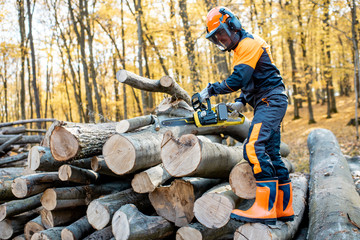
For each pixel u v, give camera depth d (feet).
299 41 51.29
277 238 7.13
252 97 7.82
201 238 7.18
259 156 6.92
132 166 7.61
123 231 7.36
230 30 7.34
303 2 41.78
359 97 61.67
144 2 35.91
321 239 7.32
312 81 49.29
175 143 7.04
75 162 9.19
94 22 50.24
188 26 30.99
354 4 28.63
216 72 32.86
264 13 40.42
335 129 45.32
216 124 7.64
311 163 15.97
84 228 8.68
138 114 46.29
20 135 17.04
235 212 6.75
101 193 9.81
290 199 7.96
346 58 46.16
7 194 10.34
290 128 55.67
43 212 9.07
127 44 47.24
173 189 8.07
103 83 58.80
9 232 9.82
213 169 7.76
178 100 11.36
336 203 8.99
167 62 34.78
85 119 42.04
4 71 61.00
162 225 7.96
